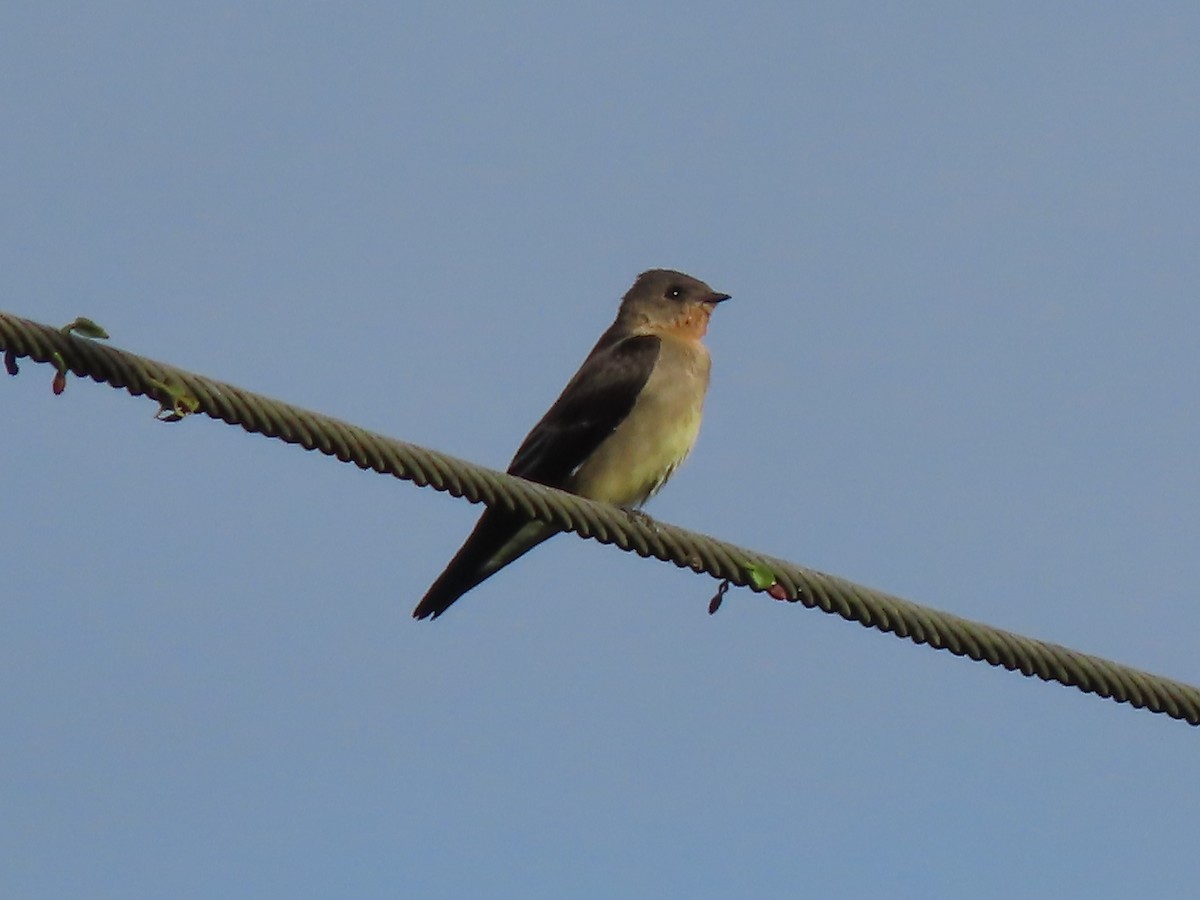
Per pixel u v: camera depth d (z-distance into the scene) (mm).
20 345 11016
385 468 12266
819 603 13477
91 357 11172
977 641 13484
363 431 12172
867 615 13484
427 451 12484
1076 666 13508
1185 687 13680
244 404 11688
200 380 11555
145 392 11398
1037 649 13500
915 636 13523
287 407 11883
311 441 11984
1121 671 13578
